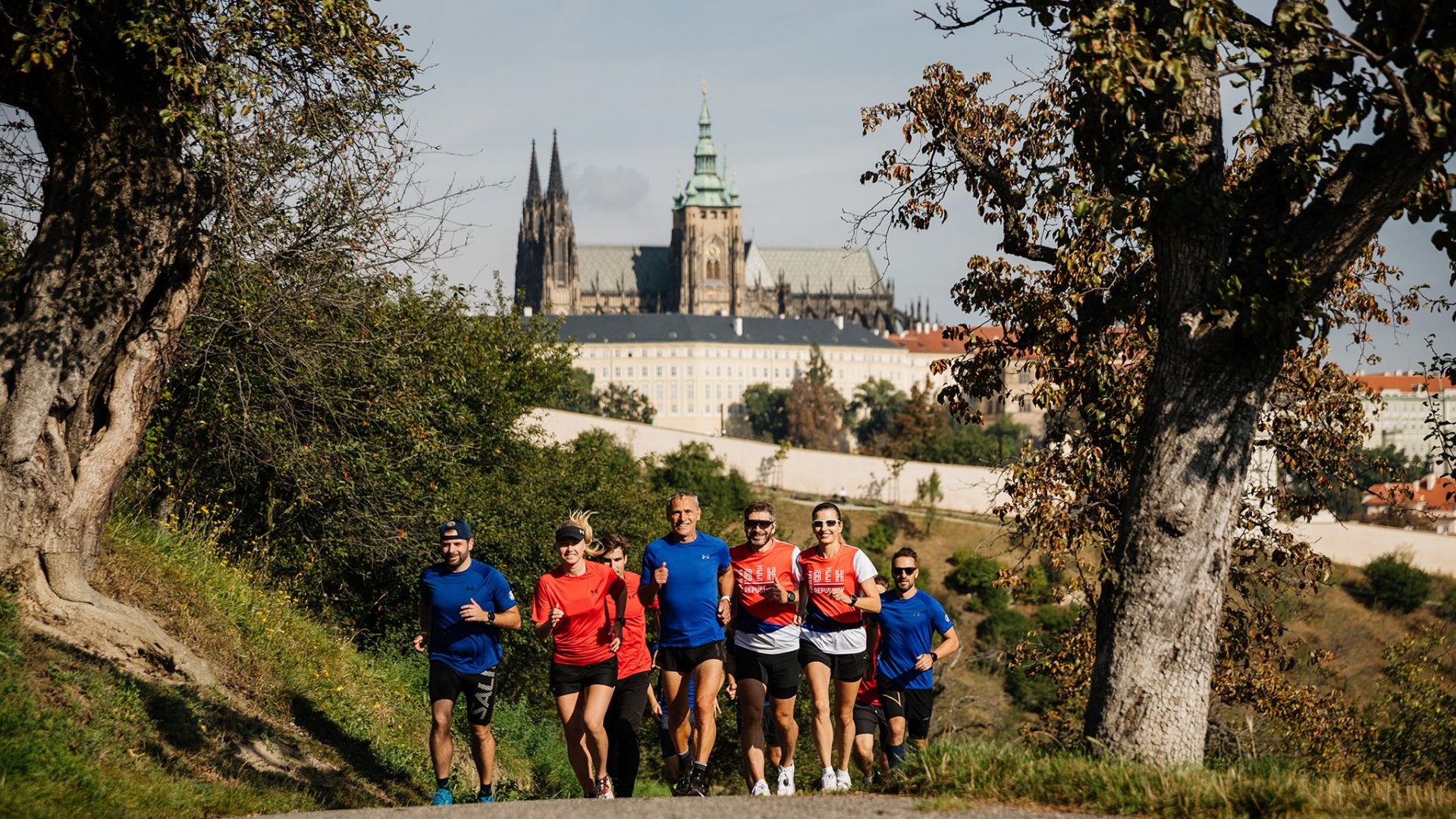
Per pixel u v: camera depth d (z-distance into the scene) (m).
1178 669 9.30
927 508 100.50
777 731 11.07
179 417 20.33
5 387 11.20
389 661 20.19
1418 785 8.11
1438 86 8.40
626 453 66.50
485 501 29.77
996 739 9.99
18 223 16.30
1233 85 9.32
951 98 15.43
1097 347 15.46
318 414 21.86
